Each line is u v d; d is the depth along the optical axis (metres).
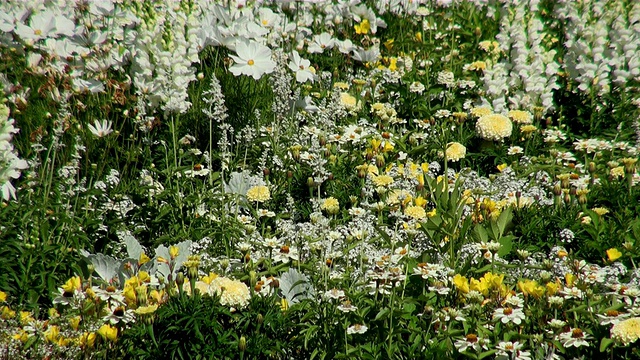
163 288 3.52
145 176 3.93
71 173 3.78
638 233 3.82
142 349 3.35
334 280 3.55
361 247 3.63
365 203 3.86
